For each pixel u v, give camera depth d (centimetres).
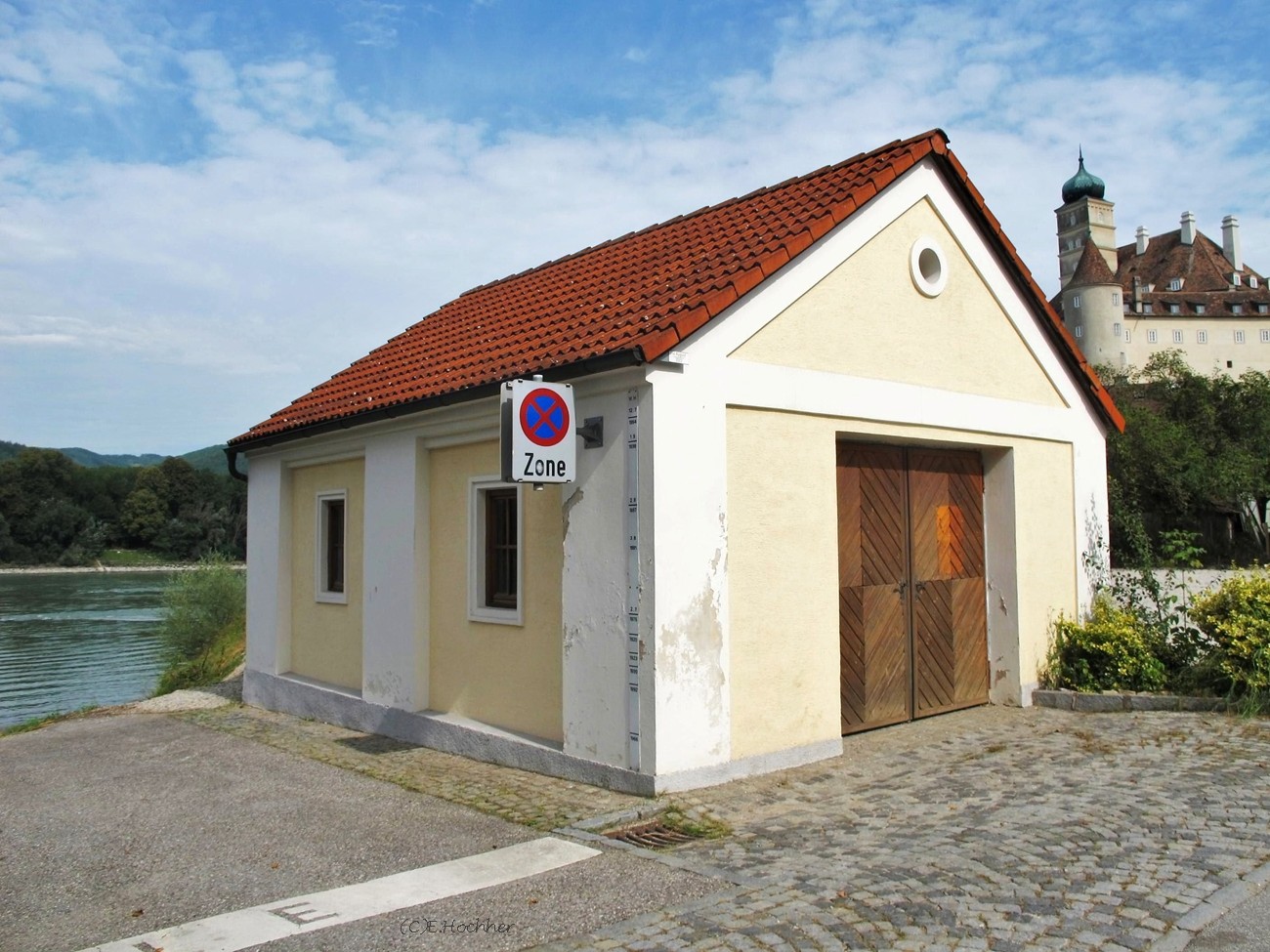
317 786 741
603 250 1150
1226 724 826
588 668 692
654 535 650
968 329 927
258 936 445
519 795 674
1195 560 1123
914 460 918
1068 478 1045
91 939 454
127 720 1123
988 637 984
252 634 1188
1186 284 9194
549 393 671
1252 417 4384
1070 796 629
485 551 847
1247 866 493
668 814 609
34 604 5275
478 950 419
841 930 423
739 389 711
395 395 914
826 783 683
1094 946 405
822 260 783
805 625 750
